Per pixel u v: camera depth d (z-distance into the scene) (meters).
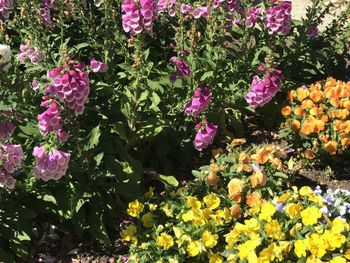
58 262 1.64
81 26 2.08
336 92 2.01
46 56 1.79
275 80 1.86
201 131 1.78
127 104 1.81
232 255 1.50
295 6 3.26
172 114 1.93
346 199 1.65
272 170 1.75
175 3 1.97
